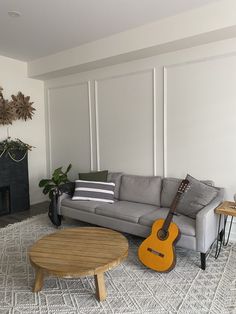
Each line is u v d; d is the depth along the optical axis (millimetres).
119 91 3924
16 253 2805
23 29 3260
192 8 2752
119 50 3402
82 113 4434
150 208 3162
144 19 3000
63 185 3682
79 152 4562
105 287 2154
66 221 3848
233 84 2951
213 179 3170
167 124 3480
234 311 1842
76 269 1832
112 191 3562
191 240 2439
